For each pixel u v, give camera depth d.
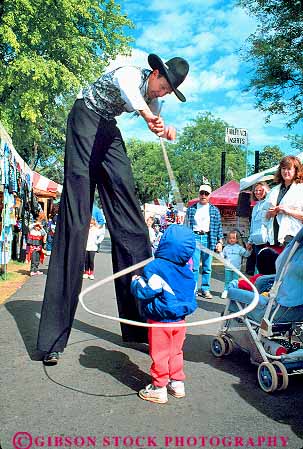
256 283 4.41
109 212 4.38
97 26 23.11
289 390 3.65
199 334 5.29
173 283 3.41
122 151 4.28
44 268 12.19
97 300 7.31
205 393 3.53
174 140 3.88
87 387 3.55
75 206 4.08
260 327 3.81
